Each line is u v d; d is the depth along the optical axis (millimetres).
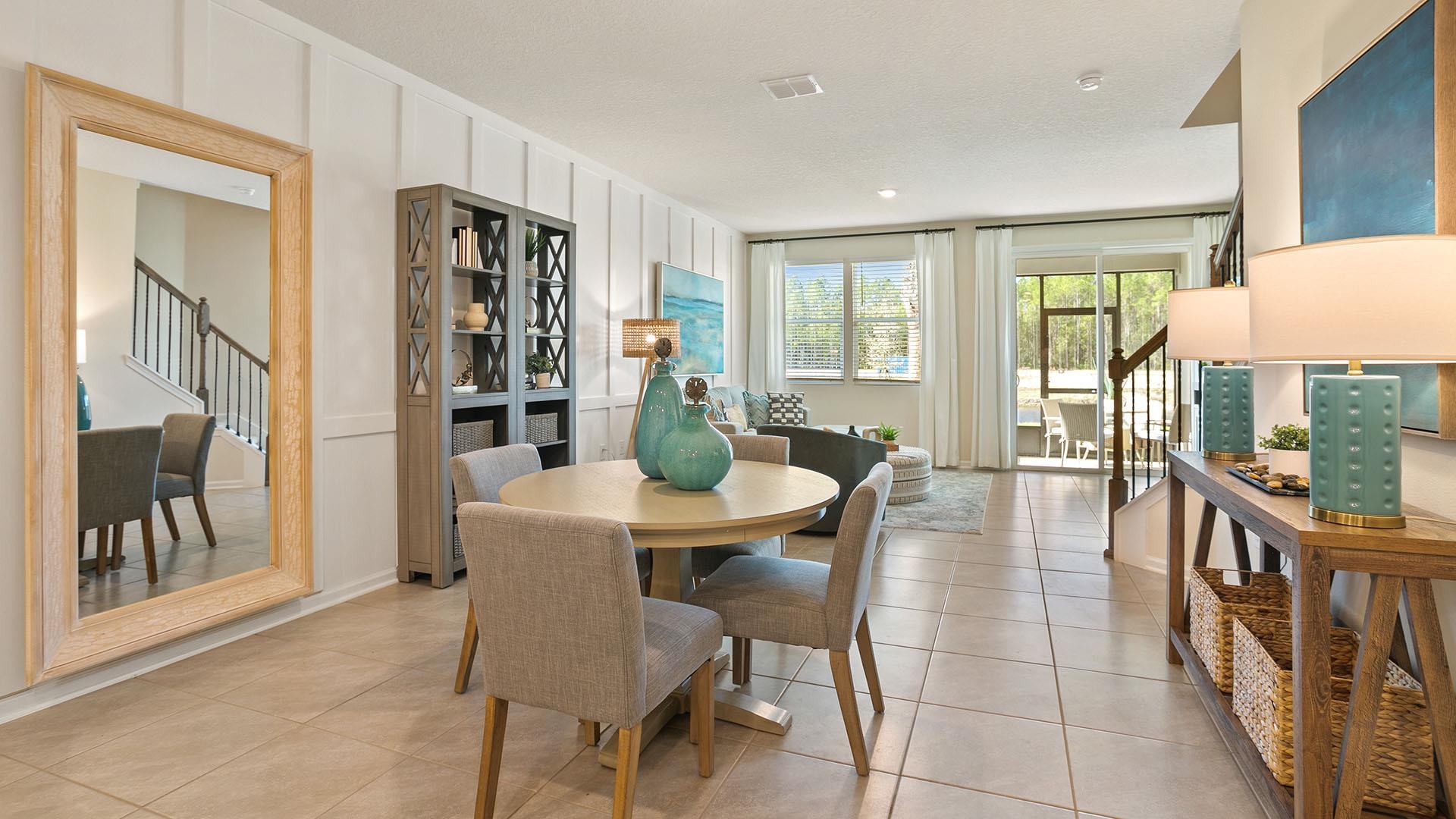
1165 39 3363
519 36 3314
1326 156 2168
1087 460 7438
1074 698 2418
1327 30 2256
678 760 2041
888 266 8023
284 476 3082
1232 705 2113
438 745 2107
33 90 2230
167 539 2676
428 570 3645
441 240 3551
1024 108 4258
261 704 2357
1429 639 1470
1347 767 1479
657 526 1857
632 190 5863
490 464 2623
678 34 3299
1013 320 7527
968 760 2037
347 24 3189
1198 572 2570
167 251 2654
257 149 2947
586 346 5273
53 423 2320
